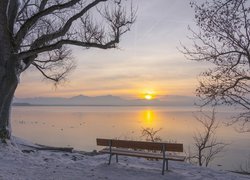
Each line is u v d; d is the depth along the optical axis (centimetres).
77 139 11344
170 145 1005
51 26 1734
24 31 1384
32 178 900
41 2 1680
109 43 1468
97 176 955
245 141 9644
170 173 1023
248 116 1075
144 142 1050
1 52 1381
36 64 2147
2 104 1379
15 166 1045
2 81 1384
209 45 1041
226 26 968
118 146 1102
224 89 1034
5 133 1377
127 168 1066
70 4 1380
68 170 1019
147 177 970
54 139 11362
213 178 993
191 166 1218
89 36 1464
